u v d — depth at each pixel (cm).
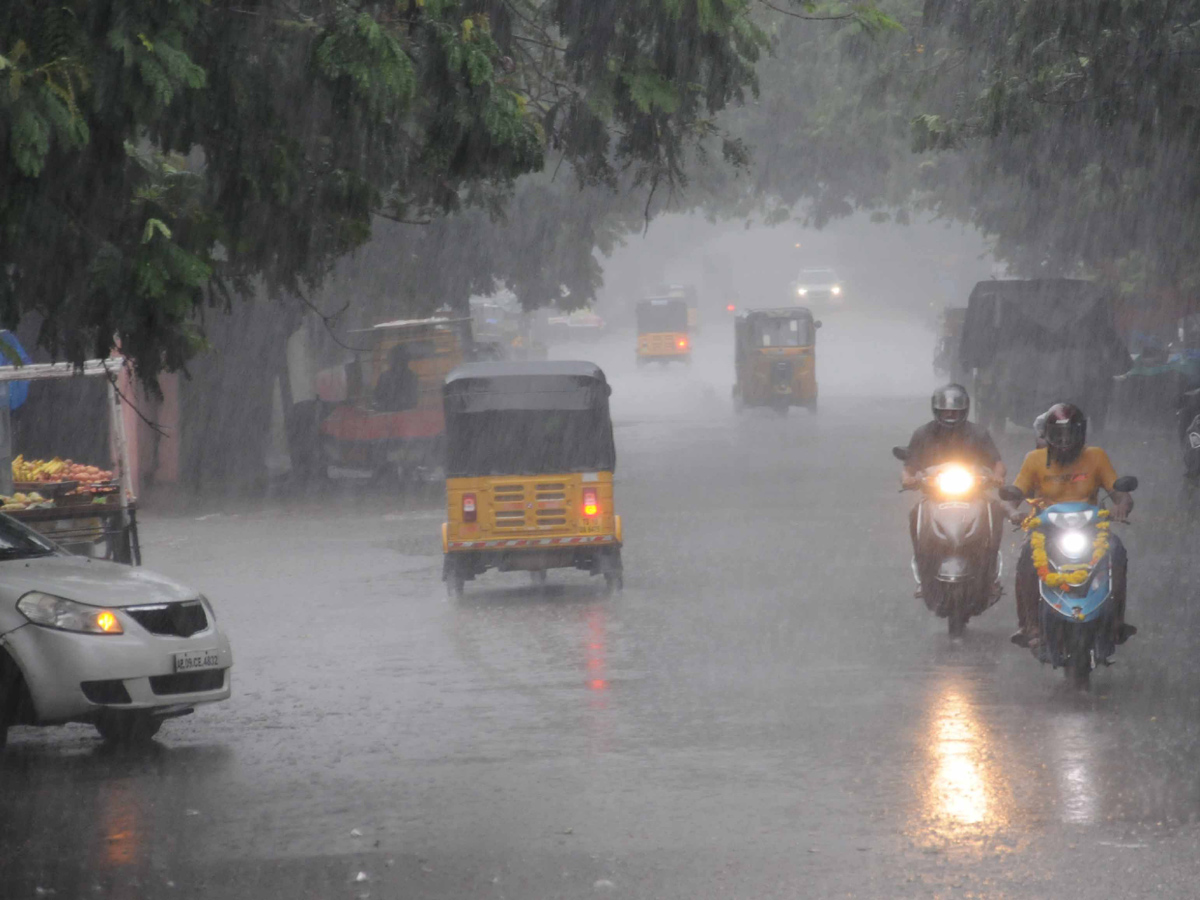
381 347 8150
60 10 1861
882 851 1545
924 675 2519
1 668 2206
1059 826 1605
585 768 1956
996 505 2920
